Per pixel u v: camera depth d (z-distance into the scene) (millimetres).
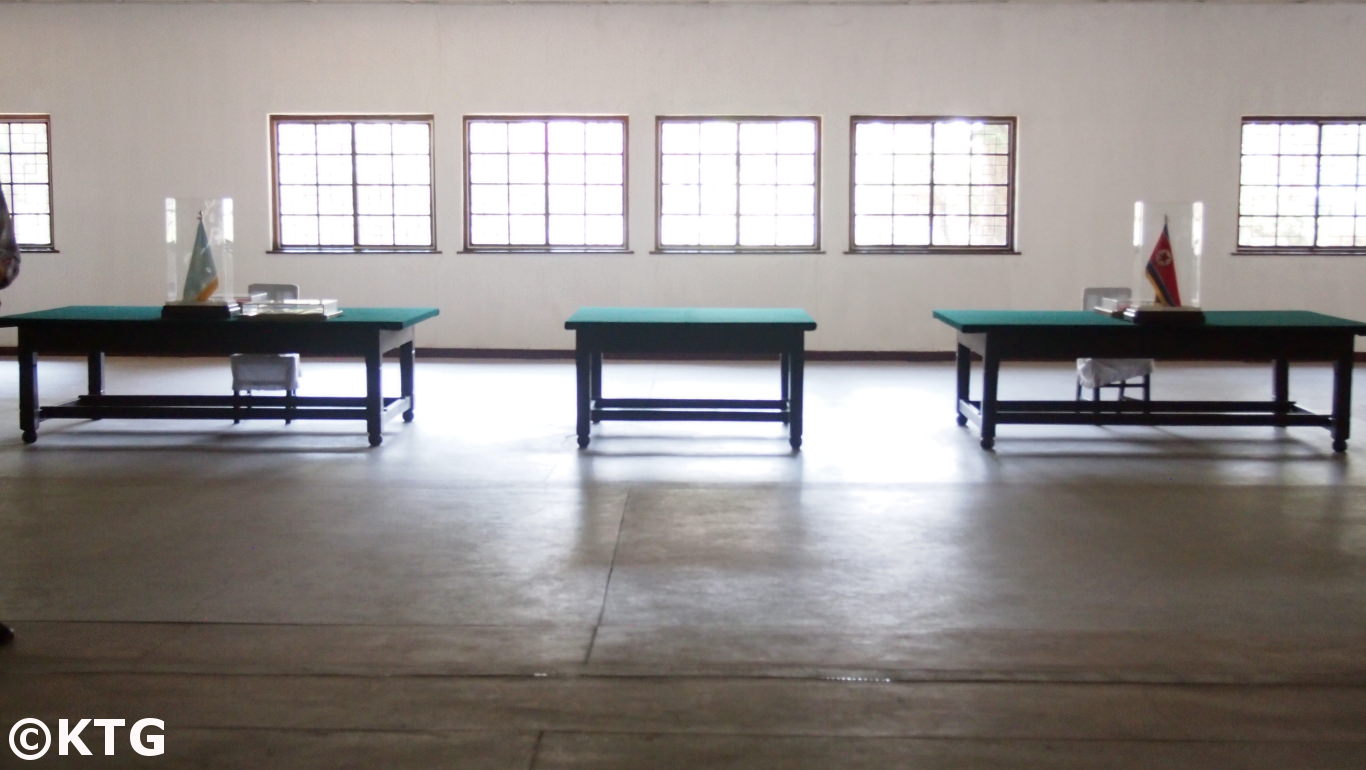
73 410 7086
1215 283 11727
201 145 11695
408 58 11562
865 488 5863
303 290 11812
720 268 11734
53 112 11695
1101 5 11461
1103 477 6141
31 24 11617
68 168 11758
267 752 2883
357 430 7516
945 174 11703
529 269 11758
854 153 11672
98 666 3439
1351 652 3594
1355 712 3141
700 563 4531
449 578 4320
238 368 7363
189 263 7039
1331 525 5145
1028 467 6395
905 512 5367
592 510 5375
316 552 4656
